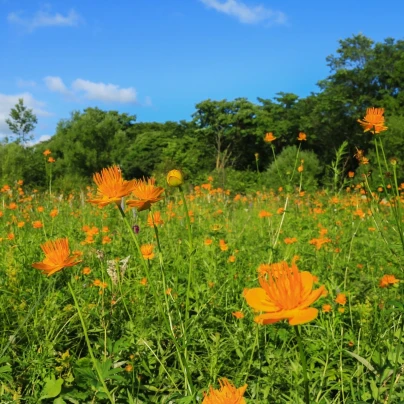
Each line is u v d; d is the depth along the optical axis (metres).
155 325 2.96
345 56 44.06
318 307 3.07
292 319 1.03
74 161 45.22
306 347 2.74
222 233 4.39
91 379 1.77
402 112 37.53
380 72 42.25
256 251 4.41
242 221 7.29
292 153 25.38
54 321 2.76
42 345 2.59
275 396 2.31
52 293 2.95
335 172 5.01
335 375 2.46
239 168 49.94
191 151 47.97
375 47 43.88
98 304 3.12
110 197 1.67
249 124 49.16
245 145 50.06
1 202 7.99
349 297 3.04
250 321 2.95
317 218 6.92
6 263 3.63
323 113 42.03
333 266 3.76
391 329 2.71
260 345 2.80
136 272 3.74
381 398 2.16
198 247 4.47
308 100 47.16
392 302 1.92
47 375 2.42
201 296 3.43
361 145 41.06
